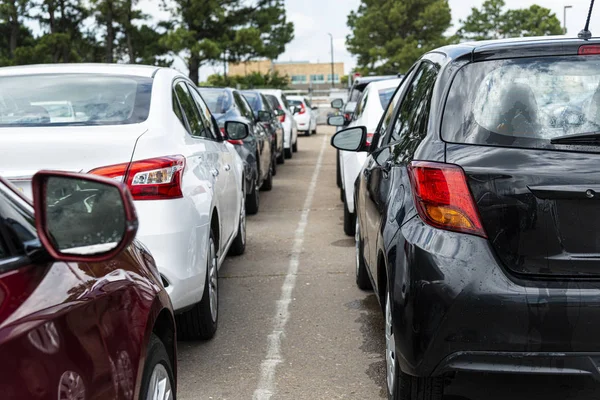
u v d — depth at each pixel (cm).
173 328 318
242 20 5175
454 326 319
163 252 433
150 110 488
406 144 399
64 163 418
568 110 339
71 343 206
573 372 317
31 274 207
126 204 192
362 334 540
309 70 15025
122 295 254
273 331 549
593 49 355
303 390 442
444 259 324
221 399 431
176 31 4762
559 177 322
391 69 7694
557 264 321
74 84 510
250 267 748
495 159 329
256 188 1091
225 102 1112
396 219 362
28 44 4825
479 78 354
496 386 388
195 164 497
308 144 2647
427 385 353
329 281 688
